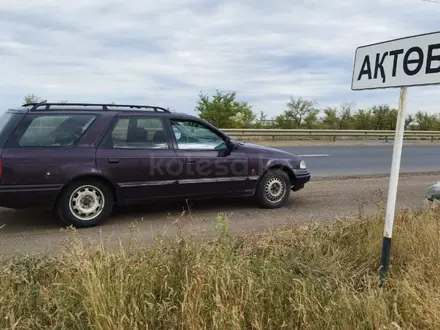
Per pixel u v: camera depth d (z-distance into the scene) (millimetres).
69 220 5395
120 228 5496
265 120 35969
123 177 5648
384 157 16234
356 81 3703
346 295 3104
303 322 2879
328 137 25141
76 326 2742
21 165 5066
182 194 6133
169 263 3340
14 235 5094
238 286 3090
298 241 4375
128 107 6008
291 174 7086
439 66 2906
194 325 2725
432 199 6023
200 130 6320
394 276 3502
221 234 4094
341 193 8352
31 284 3154
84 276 2992
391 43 3295
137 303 2893
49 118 5348
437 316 2859
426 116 40625
